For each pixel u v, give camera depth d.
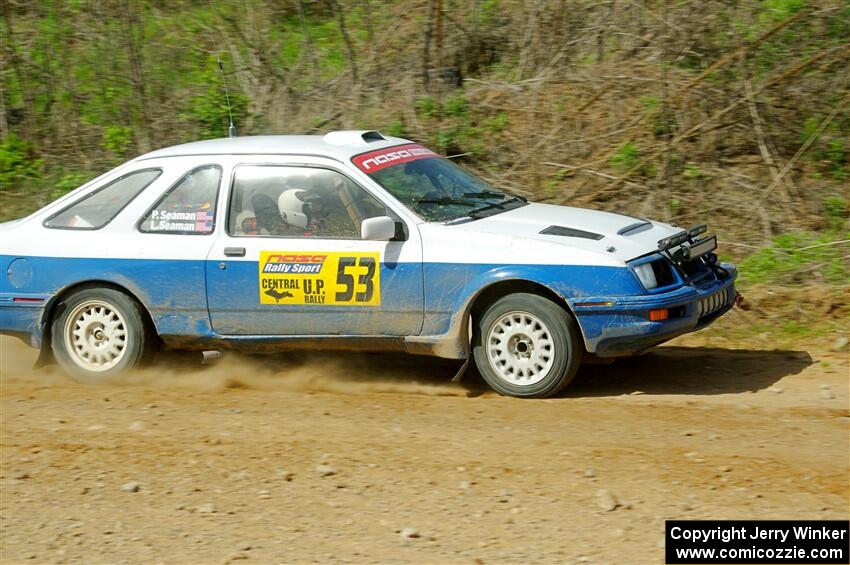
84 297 8.78
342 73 15.19
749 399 7.89
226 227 8.48
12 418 7.93
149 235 8.64
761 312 10.10
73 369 8.88
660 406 7.73
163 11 17.20
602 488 6.14
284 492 6.30
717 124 12.79
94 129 15.10
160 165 8.80
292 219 8.35
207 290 8.45
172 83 15.61
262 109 14.75
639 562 5.25
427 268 7.96
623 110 13.36
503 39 15.16
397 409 7.89
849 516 5.67
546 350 7.88
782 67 13.16
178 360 9.27
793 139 12.73
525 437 7.07
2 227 9.14
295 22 16.88
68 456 7.05
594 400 7.96
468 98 14.18
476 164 13.36
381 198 8.20
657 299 7.64
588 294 7.68
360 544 5.59
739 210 12.00
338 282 8.16
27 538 5.87
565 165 12.91
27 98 15.27
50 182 14.33
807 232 11.62
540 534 5.60
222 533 5.79
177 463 6.84
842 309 9.93
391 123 13.96
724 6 13.75
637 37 13.95
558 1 14.51
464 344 8.04
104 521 6.03
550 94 13.75
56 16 16.55
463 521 5.79
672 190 12.37
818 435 6.96
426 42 14.45
